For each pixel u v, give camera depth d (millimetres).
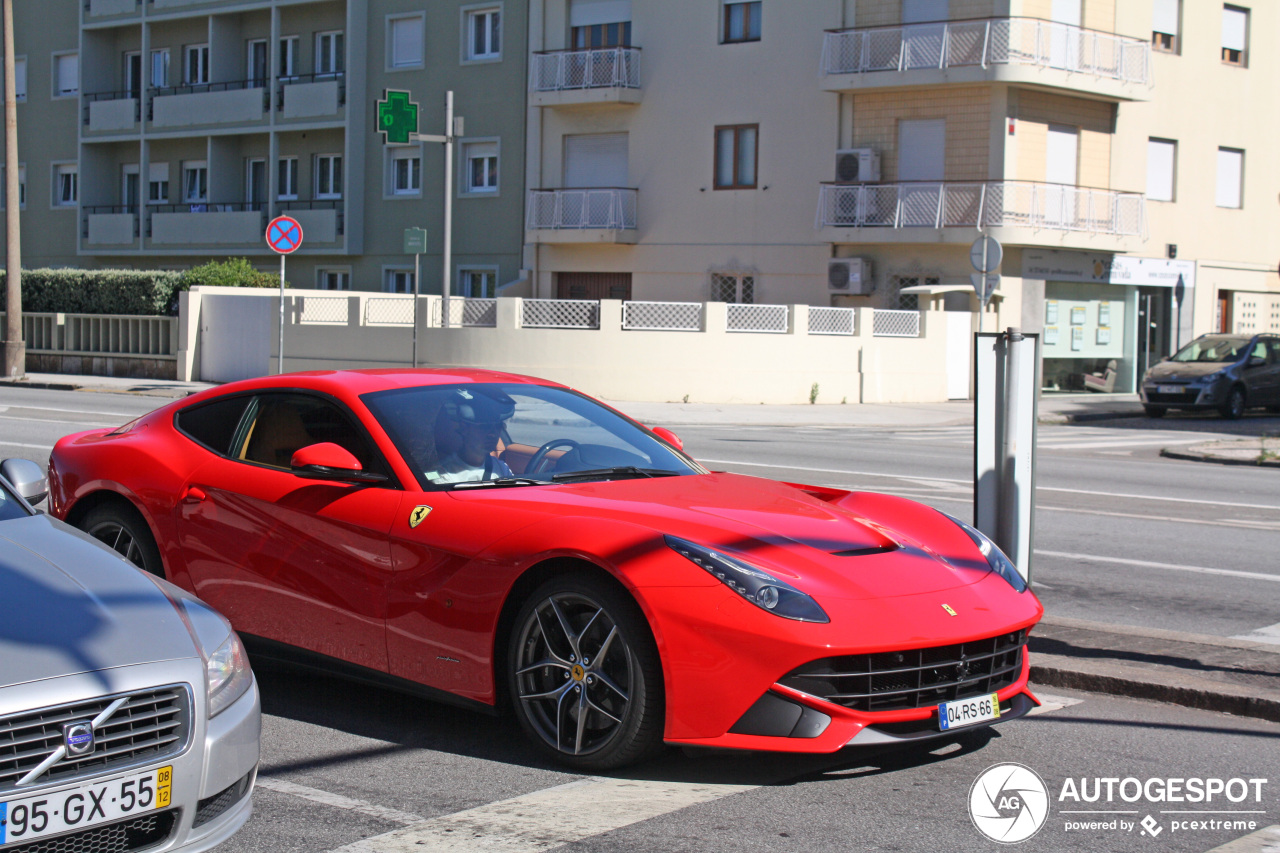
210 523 5500
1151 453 18375
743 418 22688
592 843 3857
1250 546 9969
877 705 4227
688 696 4172
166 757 3254
